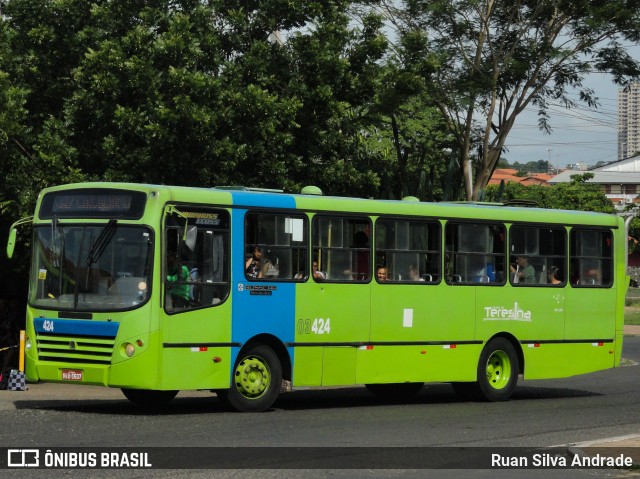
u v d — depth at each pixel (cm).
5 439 1233
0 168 2077
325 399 1919
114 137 2102
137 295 1473
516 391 2198
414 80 2473
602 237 2081
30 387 2027
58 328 1510
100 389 2061
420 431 1395
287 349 1616
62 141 2083
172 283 1492
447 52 2933
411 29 2961
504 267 1917
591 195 7956
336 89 2319
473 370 1866
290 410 1645
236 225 1566
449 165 3020
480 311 1873
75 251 1523
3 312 1962
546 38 2994
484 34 2986
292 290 1622
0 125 2016
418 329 1780
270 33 2342
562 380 2523
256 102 2125
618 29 2930
